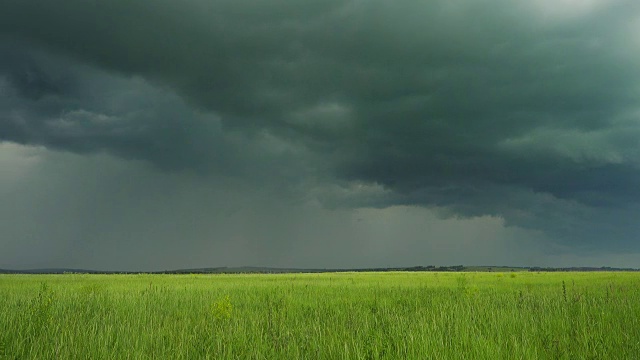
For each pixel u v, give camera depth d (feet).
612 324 29.50
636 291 58.95
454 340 23.30
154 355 22.09
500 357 20.43
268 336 26.16
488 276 179.52
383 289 82.64
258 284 111.55
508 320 30.99
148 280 145.69
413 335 23.65
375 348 20.99
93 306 42.45
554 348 22.43
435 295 62.18
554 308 37.91
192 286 97.25
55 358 21.52
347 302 49.93
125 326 30.32
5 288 82.94
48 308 32.48
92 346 23.35
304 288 87.04
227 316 33.96
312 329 28.32
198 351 22.80
